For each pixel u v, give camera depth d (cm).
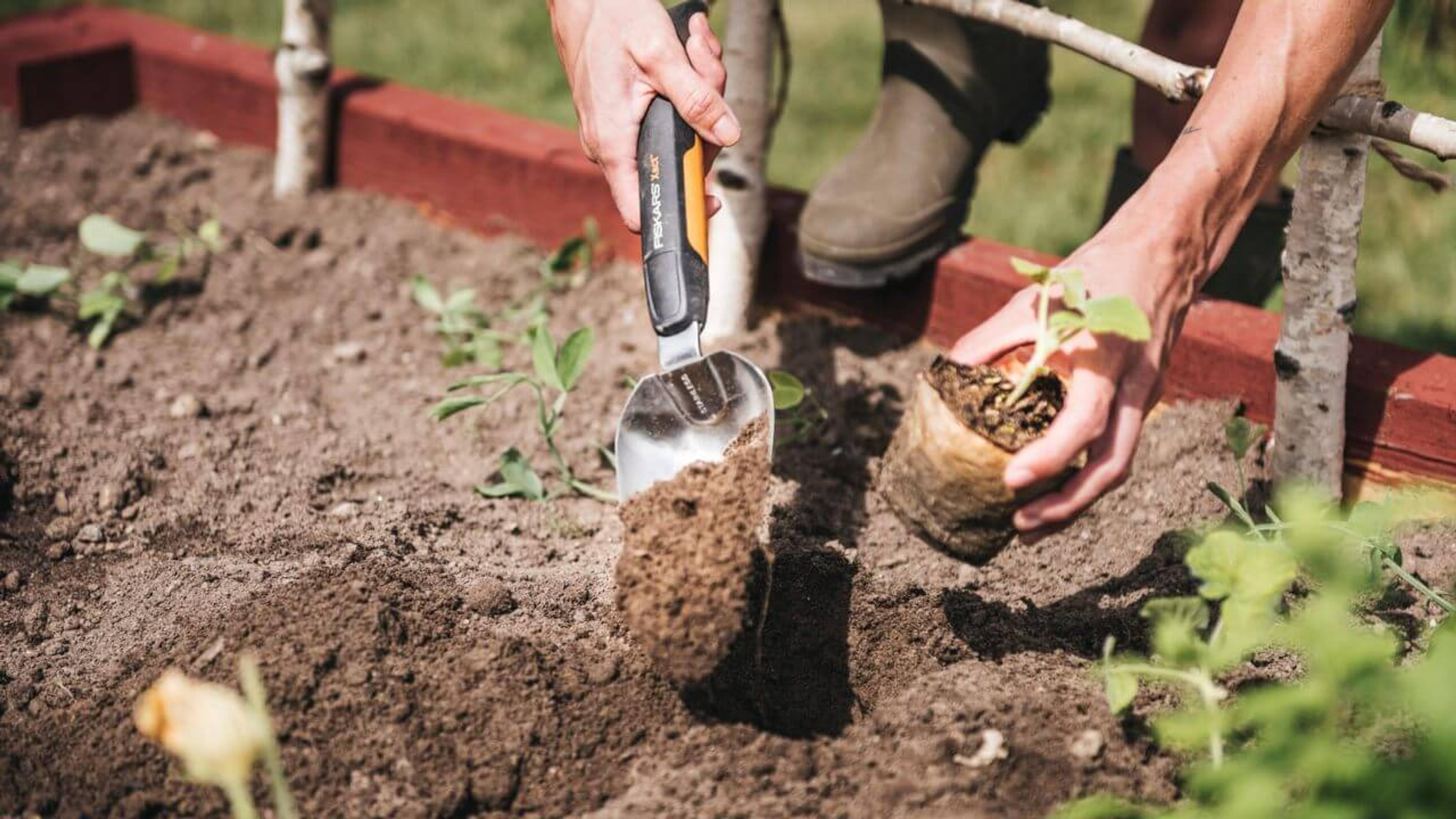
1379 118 172
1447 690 119
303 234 303
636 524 151
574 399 244
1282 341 192
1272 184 235
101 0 479
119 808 148
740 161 246
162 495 217
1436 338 284
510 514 212
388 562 188
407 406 246
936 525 153
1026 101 257
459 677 160
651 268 163
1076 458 143
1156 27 239
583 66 179
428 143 310
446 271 295
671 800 149
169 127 359
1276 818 128
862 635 174
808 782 151
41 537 208
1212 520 200
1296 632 138
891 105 244
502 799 150
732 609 144
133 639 177
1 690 169
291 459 227
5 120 355
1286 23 148
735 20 240
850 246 238
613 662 166
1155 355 142
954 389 146
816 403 229
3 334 264
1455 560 190
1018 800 146
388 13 484
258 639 162
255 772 149
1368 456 204
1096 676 164
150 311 277
